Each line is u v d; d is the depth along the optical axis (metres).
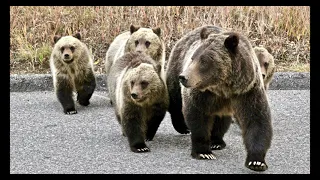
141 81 8.03
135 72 8.11
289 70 12.80
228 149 8.19
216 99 7.38
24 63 13.21
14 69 12.97
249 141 7.17
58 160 7.71
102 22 14.16
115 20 14.27
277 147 8.20
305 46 13.67
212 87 7.14
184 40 8.75
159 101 8.30
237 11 14.53
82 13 14.50
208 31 7.70
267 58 10.32
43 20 14.41
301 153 7.92
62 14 14.48
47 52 13.38
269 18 14.29
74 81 11.07
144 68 8.16
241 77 7.06
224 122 8.12
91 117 10.16
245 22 14.01
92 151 8.09
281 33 14.07
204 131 7.61
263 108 7.21
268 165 7.41
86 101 11.16
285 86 12.16
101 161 7.64
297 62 13.16
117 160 7.67
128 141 8.15
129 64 8.66
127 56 9.23
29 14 14.44
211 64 6.98
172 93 8.82
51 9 14.53
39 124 9.62
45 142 8.55
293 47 13.66
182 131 9.06
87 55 11.20
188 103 7.54
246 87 7.11
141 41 11.10
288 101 11.00
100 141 8.59
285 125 9.42
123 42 11.75
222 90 7.18
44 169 7.36
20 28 14.21
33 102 11.23
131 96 7.93
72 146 8.34
